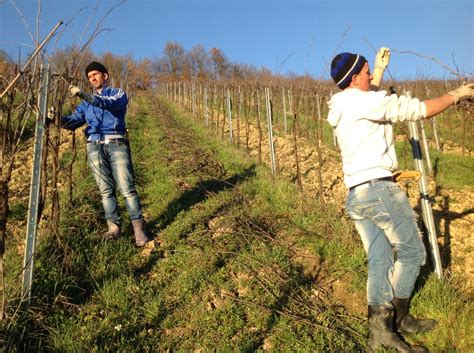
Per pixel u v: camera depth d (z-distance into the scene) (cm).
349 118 281
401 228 277
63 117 457
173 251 456
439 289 333
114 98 442
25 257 328
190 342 311
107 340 304
